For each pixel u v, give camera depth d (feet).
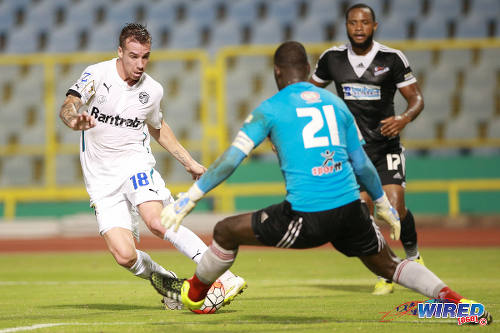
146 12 216.74
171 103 185.26
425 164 166.91
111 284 75.15
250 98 184.03
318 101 41.14
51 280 80.64
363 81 65.36
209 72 170.71
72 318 47.83
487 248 123.03
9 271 93.56
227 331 40.73
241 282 50.03
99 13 217.77
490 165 165.68
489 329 40.78
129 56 51.75
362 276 82.79
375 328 41.65
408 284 42.45
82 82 52.37
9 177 181.06
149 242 143.43
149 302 58.34
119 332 40.63
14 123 187.32
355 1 210.59
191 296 46.06
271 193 165.17
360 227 40.63
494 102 180.45
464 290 63.87
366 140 65.77
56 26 216.13
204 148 169.37
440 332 39.91
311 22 209.67
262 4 214.69
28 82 190.39
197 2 217.15
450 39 202.18
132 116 53.67
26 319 47.60
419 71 181.78
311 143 40.09
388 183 65.05
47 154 171.73
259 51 171.12
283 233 39.96
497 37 202.18
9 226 161.89
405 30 202.90
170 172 173.68
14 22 217.77
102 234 52.95
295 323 44.16
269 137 41.91
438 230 158.92
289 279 79.46
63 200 171.73
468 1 205.87
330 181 39.93
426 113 179.11
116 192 53.62
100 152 53.72
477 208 165.89
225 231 41.57
